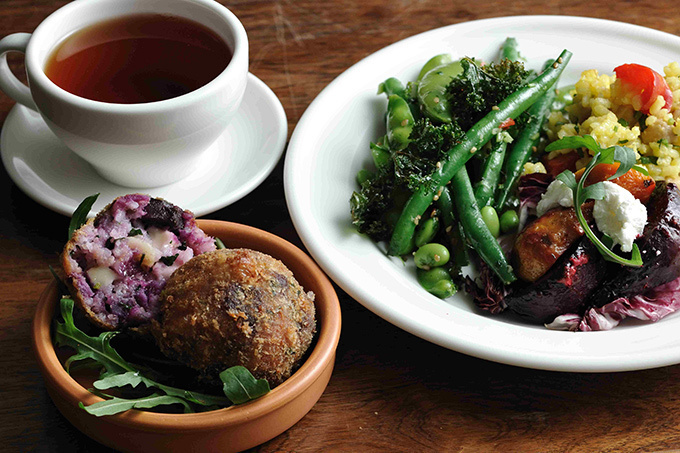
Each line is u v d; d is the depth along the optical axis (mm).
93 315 515
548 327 573
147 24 619
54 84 572
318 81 695
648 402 541
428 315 543
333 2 762
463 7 758
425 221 598
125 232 532
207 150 632
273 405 493
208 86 575
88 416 495
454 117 625
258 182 611
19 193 625
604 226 568
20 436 522
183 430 486
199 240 542
